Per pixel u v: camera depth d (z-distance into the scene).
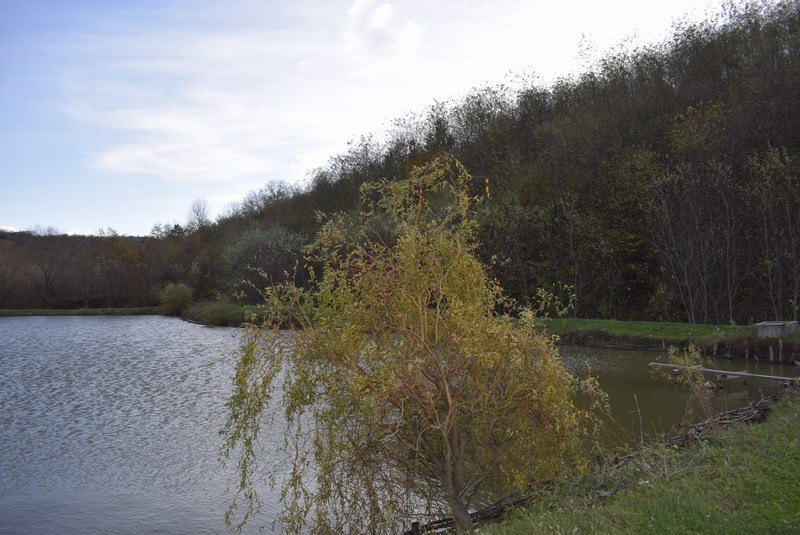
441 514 8.59
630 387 19.34
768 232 28.12
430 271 7.76
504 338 7.75
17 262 74.75
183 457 14.96
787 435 8.96
